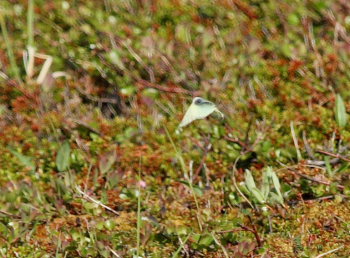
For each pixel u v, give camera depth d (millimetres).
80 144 10477
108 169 9500
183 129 10562
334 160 9891
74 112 11172
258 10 12461
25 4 12320
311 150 10055
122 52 11703
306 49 11930
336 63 11602
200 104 6965
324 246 8250
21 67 11570
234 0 12555
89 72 11555
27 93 11094
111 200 9258
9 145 10547
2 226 8547
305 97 11258
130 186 9555
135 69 11625
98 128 10820
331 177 9383
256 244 8250
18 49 11727
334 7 12383
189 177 9766
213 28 12227
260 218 8711
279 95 11297
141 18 12297
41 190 9617
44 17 12188
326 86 11352
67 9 12289
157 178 9852
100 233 8398
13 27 12070
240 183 9242
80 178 9852
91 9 12344
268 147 10023
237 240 8312
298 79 11461
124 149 10367
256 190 8477
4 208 8891
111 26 12047
